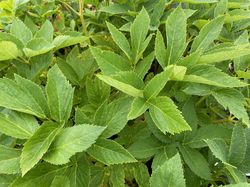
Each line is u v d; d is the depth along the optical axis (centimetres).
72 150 23
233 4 37
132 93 26
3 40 30
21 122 25
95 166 28
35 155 23
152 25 35
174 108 24
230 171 25
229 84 26
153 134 29
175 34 28
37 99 26
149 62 28
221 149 26
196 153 28
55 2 43
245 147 26
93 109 30
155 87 25
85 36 35
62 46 32
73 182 24
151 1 37
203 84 28
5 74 32
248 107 32
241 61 31
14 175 25
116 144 24
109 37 37
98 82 30
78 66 33
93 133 23
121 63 28
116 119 25
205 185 29
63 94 26
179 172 20
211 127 28
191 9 38
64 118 25
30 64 31
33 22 39
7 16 38
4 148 24
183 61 27
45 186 24
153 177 21
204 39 29
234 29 37
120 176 27
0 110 27
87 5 46
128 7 37
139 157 27
